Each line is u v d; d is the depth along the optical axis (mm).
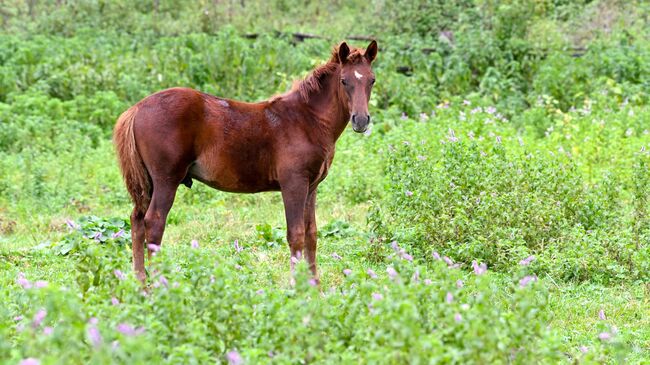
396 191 10758
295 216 8617
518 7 23906
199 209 13531
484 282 5891
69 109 18500
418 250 10062
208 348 5742
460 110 19062
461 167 10758
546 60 22109
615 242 9945
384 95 20125
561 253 9805
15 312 6613
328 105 8703
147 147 8367
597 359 6262
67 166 15320
